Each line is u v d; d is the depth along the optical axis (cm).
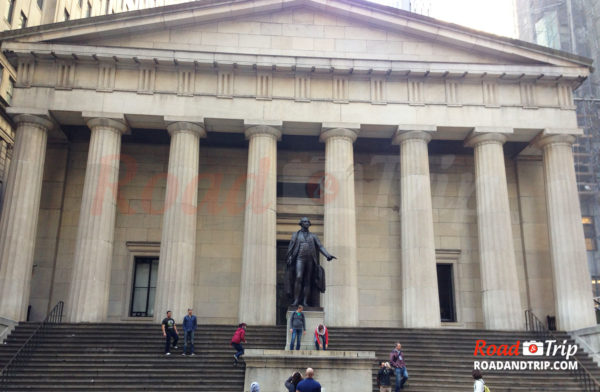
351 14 3166
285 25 3172
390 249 3378
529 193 3459
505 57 3136
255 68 3020
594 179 4794
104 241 2794
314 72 3050
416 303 2802
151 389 1969
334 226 2883
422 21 3125
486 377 2180
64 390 1944
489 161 3031
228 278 3284
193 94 2986
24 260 2742
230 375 2078
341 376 1784
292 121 2998
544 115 3089
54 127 3047
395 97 3073
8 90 3725
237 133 3372
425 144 3048
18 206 2773
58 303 2908
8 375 2011
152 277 3331
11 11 3675
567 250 2928
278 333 2562
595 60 5191
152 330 2536
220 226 3366
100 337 2431
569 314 2847
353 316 2784
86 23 2955
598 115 4922
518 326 2805
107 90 2947
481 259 2962
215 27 3131
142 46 3059
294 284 2006
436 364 2298
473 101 3086
